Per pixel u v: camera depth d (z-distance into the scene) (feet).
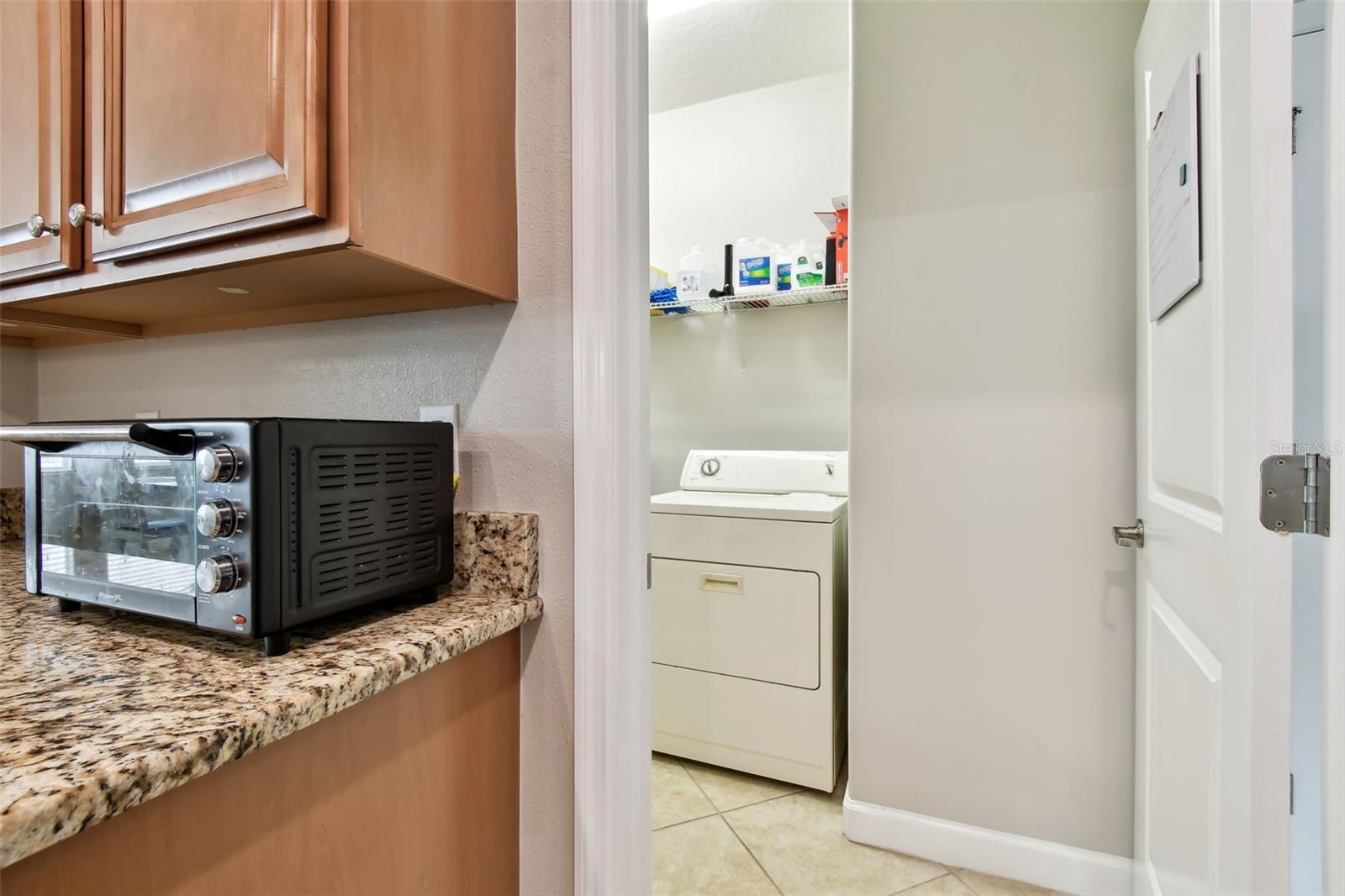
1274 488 2.21
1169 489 3.63
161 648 2.28
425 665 2.33
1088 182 4.80
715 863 5.39
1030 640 5.04
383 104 2.41
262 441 2.09
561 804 3.07
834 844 5.62
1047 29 4.89
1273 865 2.25
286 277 2.75
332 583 2.36
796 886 5.11
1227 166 2.54
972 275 5.14
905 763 5.46
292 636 2.42
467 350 3.26
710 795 6.43
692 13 8.66
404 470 2.72
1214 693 2.77
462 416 3.26
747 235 8.62
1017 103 4.98
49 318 3.71
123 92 2.69
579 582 2.99
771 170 8.48
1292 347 2.19
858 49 5.42
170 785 1.52
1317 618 2.31
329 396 3.64
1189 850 3.20
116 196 2.72
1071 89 4.84
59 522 2.65
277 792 1.96
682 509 6.90
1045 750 5.02
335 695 1.97
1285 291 2.20
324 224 2.29
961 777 5.28
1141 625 4.37
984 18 5.06
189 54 2.51
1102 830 4.86
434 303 3.21
